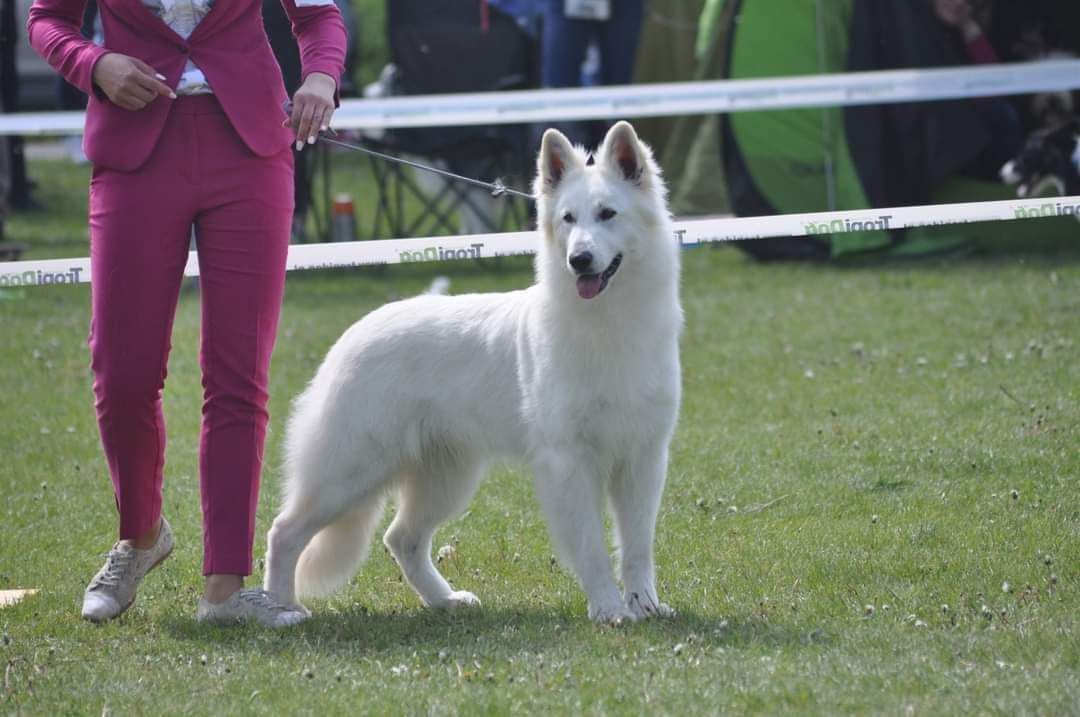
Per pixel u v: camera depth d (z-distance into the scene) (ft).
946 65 68.28
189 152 25.00
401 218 75.31
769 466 37.29
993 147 69.41
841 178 67.62
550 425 25.81
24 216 87.56
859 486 34.96
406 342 27.68
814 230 34.35
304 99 25.59
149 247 24.94
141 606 28.12
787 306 58.95
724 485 35.88
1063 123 67.82
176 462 41.27
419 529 29.01
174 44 25.11
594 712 19.72
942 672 20.76
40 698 21.48
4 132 67.92
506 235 34.60
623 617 25.26
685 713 19.58
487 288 65.67
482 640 24.29
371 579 31.12
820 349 51.19
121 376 25.29
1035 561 27.68
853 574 27.96
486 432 27.37
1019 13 72.33
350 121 67.10
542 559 31.35
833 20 68.85
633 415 25.77
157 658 23.84
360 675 22.34
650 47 78.79
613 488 26.91
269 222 25.62
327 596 29.27
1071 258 63.31
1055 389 42.14
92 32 67.51
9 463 41.37
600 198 25.68
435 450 28.40
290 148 26.43
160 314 25.31
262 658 23.58
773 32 69.36
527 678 21.59
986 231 69.21
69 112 79.15
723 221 34.94
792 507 33.73
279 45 57.72
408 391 27.53
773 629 24.08
